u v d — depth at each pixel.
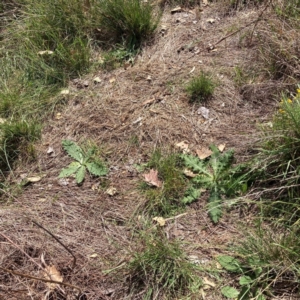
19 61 2.31
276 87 1.90
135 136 1.86
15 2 2.61
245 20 2.28
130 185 1.71
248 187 1.62
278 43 1.98
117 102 2.02
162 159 1.76
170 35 2.35
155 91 2.04
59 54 2.25
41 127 1.98
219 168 1.68
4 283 1.44
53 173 1.81
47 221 1.62
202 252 1.49
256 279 1.34
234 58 2.12
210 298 1.37
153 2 2.58
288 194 1.51
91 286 1.43
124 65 2.21
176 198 1.65
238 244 1.48
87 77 2.20
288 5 2.13
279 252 1.37
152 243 1.49
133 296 1.40
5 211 1.66
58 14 2.40
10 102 2.07
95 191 1.72
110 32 2.38
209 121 1.88
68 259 1.48
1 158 1.88
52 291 1.40
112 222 1.60
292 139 1.53
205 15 2.44
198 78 1.98
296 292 1.34
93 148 1.85
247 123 1.84
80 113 2.02
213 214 1.56
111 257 1.49
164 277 1.42
